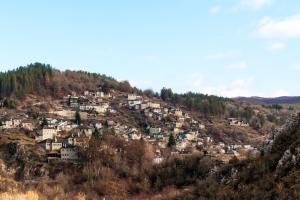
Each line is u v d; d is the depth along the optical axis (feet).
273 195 222.48
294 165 234.99
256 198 230.68
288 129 285.84
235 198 249.14
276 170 242.58
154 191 637.71
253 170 265.95
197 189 327.26
